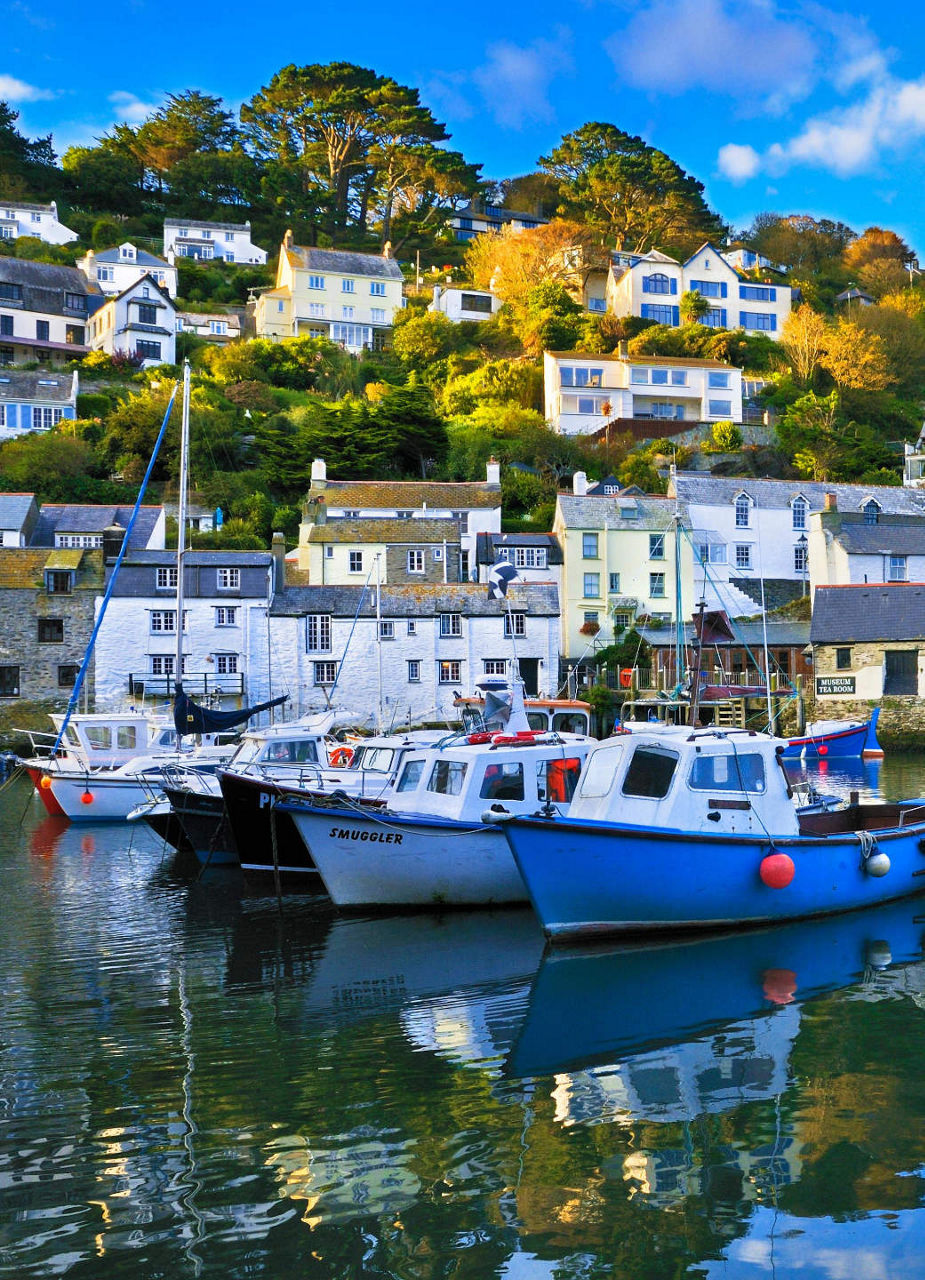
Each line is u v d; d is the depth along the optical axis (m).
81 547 59.84
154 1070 12.58
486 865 20.58
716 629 57.91
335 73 148.00
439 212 147.50
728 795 17.98
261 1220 9.27
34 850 29.61
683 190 135.88
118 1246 8.91
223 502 74.44
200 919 20.64
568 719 34.50
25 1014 14.79
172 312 100.88
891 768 43.56
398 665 54.69
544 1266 8.55
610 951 16.95
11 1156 10.44
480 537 64.00
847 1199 9.43
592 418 90.44
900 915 19.08
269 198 141.00
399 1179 9.89
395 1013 14.49
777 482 71.25
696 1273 8.43
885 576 63.16
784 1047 12.83
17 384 85.25
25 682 52.56
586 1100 11.46
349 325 112.50
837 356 102.31
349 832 20.19
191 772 27.86
